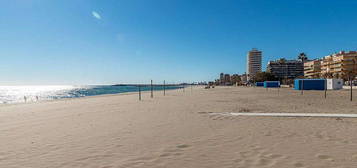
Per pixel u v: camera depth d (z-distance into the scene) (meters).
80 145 4.21
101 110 10.70
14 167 3.13
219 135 4.86
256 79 98.19
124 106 12.75
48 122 7.16
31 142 4.50
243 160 3.24
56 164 3.22
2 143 4.45
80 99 22.98
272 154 3.48
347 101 13.70
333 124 5.93
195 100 16.95
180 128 5.74
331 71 77.75
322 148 3.75
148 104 13.93
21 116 9.02
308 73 95.88
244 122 6.50
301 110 9.19
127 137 4.82
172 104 13.53
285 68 119.31
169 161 3.27
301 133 4.90
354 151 3.56
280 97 18.88
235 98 18.52
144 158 3.42
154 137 4.78
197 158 3.38
